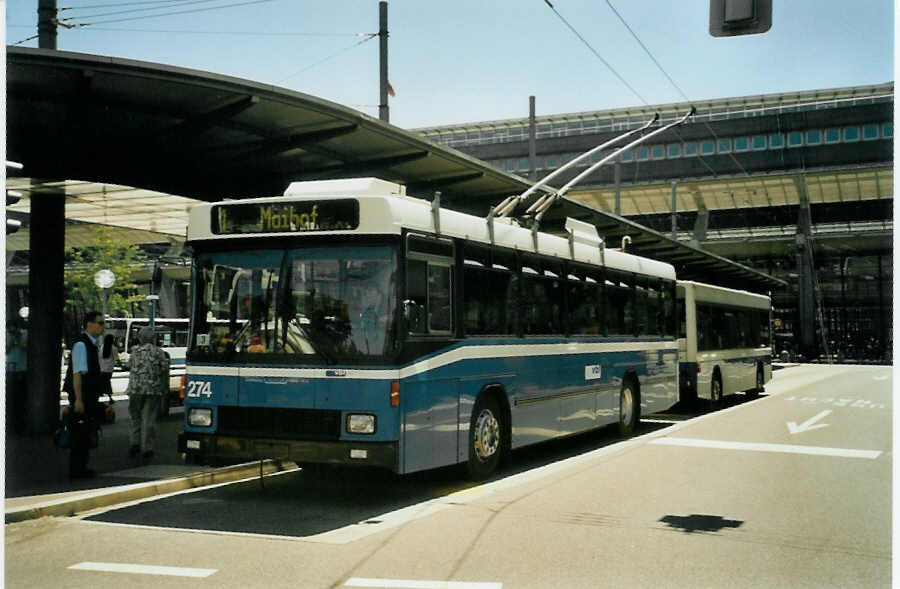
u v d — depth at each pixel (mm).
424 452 9219
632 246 29078
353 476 11109
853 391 30609
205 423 9242
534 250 12211
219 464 9211
